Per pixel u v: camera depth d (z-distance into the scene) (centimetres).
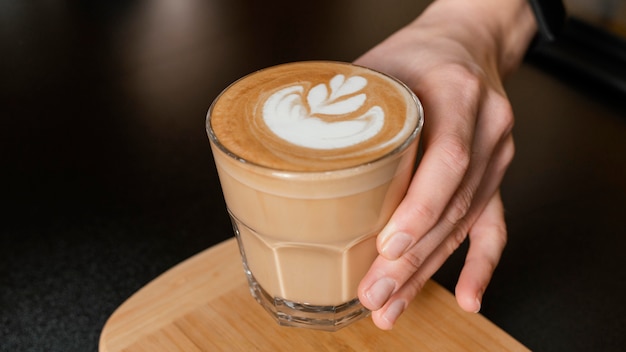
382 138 42
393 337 48
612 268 57
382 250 43
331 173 40
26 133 68
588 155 65
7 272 57
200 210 61
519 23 61
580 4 72
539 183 63
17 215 61
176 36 80
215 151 43
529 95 71
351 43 77
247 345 47
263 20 83
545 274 56
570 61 73
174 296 50
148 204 62
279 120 43
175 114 69
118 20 83
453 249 49
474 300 48
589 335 53
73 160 65
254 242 45
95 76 74
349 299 47
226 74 73
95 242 59
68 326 53
